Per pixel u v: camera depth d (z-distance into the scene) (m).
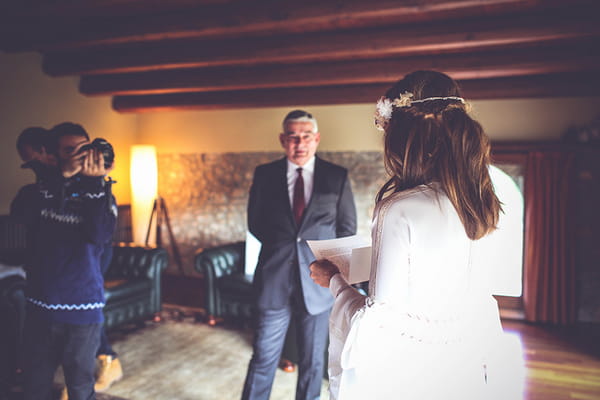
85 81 5.89
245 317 4.13
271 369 2.24
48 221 1.81
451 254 0.98
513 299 4.94
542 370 3.38
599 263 4.64
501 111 5.01
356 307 1.13
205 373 3.14
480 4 3.07
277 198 2.27
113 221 1.85
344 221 2.35
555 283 4.64
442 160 0.98
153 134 6.72
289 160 2.38
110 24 4.17
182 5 3.80
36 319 1.80
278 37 4.30
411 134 1.02
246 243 4.66
